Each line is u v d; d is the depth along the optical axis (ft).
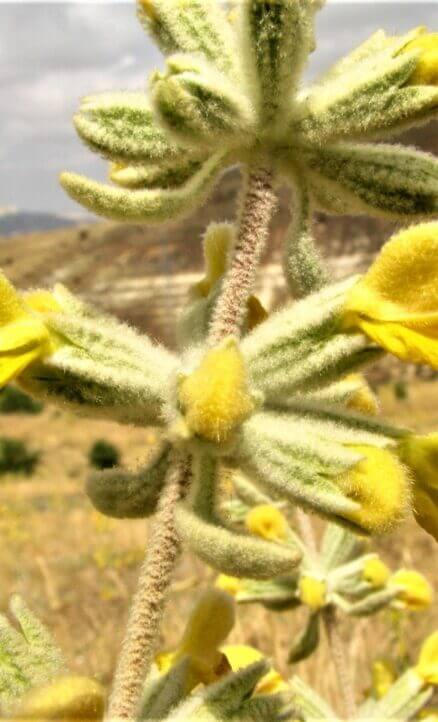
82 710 0.29
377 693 0.77
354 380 0.48
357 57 0.44
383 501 0.35
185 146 0.40
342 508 0.35
